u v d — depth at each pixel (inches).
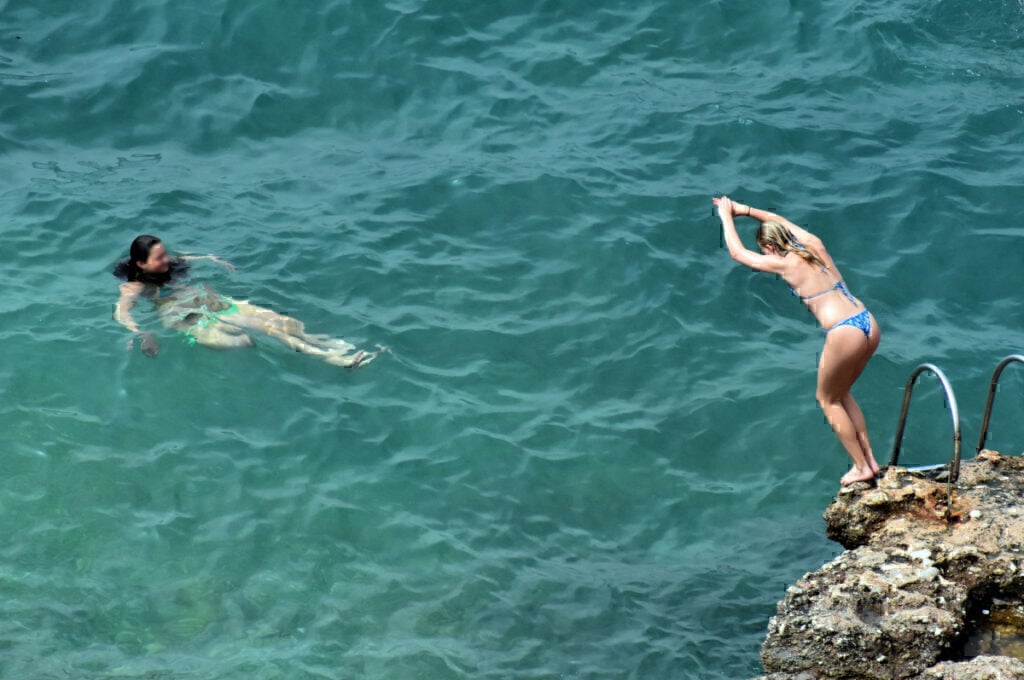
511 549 939.3
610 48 1608.0
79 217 1272.1
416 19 1614.2
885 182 1391.5
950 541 820.0
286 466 998.4
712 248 1288.1
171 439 1013.8
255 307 1148.5
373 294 1197.7
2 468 968.9
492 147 1435.8
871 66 1592.0
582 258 1262.3
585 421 1069.1
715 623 875.4
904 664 753.6
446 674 819.4
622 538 962.7
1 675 789.9
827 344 831.7
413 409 1064.8
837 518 881.5
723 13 1660.9
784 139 1451.8
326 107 1504.7
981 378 1131.9
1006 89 1566.2
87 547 909.2
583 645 852.0
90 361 1078.4
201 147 1432.1
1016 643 780.6
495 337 1157.1
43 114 1456.7
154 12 1611.7
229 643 836.0
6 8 1625.2
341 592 887.1
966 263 1291.8
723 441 1059.3
